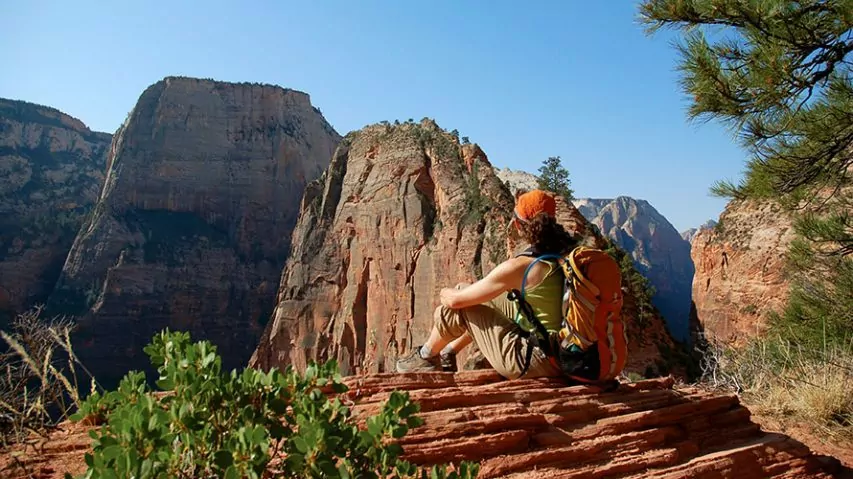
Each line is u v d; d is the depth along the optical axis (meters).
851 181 8.88
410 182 61.53
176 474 2.14
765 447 4.20
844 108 7.42
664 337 33.31
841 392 5.61
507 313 4.39
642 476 3.58
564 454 3.57
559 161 49.59
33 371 3.12
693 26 7.67
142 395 2.51
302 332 68.06
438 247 55.88
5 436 3.10
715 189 9.30
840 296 9.55
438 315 4.50
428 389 3.91
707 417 4.41
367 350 62.00
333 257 68.12
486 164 59.78
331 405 2.54
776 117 7.53
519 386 4.09
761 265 41.47
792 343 9.18
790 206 9.16
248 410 2.36
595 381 4.18
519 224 4.14
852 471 4.37
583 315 3.97
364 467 2.43
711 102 7.49
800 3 7.07
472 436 3.52
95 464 2.06
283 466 2.39
